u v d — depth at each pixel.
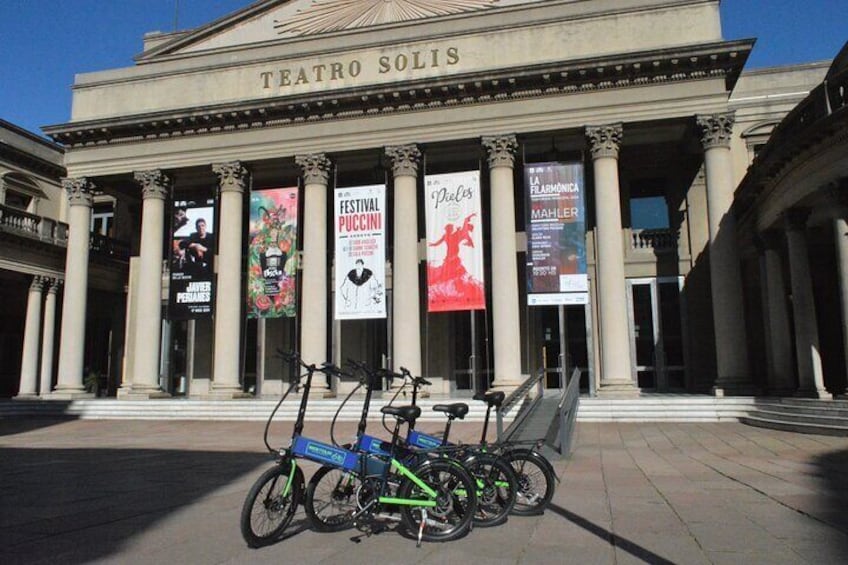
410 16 29.11
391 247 30.59
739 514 7.61
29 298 31.53
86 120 29.28
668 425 19.52
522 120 25.50
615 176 24.61
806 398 19.02
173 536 6.92
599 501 8.48
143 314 28.41
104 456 14.40
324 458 6.82
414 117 26.52
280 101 27.16
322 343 26.47
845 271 16.98
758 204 23.12
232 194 28.19
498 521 7.18
